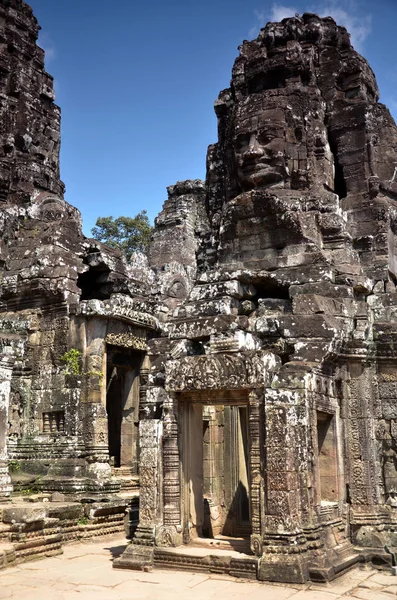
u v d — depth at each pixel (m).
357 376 11.34
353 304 11.73
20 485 15.12
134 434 18.31
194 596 8.30
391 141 14.51
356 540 10.52
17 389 16.33
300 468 9.39
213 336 10.91
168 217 35.75
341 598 8.13
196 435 11.05
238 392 10.25
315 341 10.72
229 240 13.59
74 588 8.98
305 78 14.57
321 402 10.38
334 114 14.68
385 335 11.54
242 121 14.02
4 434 13.28
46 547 11.56
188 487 10.62
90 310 16.14
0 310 17.39
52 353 16.42
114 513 14.84
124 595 8.49
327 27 15.16
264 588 8.59
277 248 13.11
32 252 17.28
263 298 12.70
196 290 12.30
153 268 27.33
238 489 12.52
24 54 20.58
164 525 10.27
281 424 9.36
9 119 19.80
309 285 12.06
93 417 15.80
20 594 8.70
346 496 10.88
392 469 11.11
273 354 10.02
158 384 11.45
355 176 14.23
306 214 13.02
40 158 20.39
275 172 13.66
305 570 8.85
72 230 17.64
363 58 15.09
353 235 13.74
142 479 10.52
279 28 14.69
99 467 15.37
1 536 11.06
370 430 11.15
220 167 16.44
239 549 9.81
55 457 15.66
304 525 9.25
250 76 14.80
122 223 43.72
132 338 17.73
